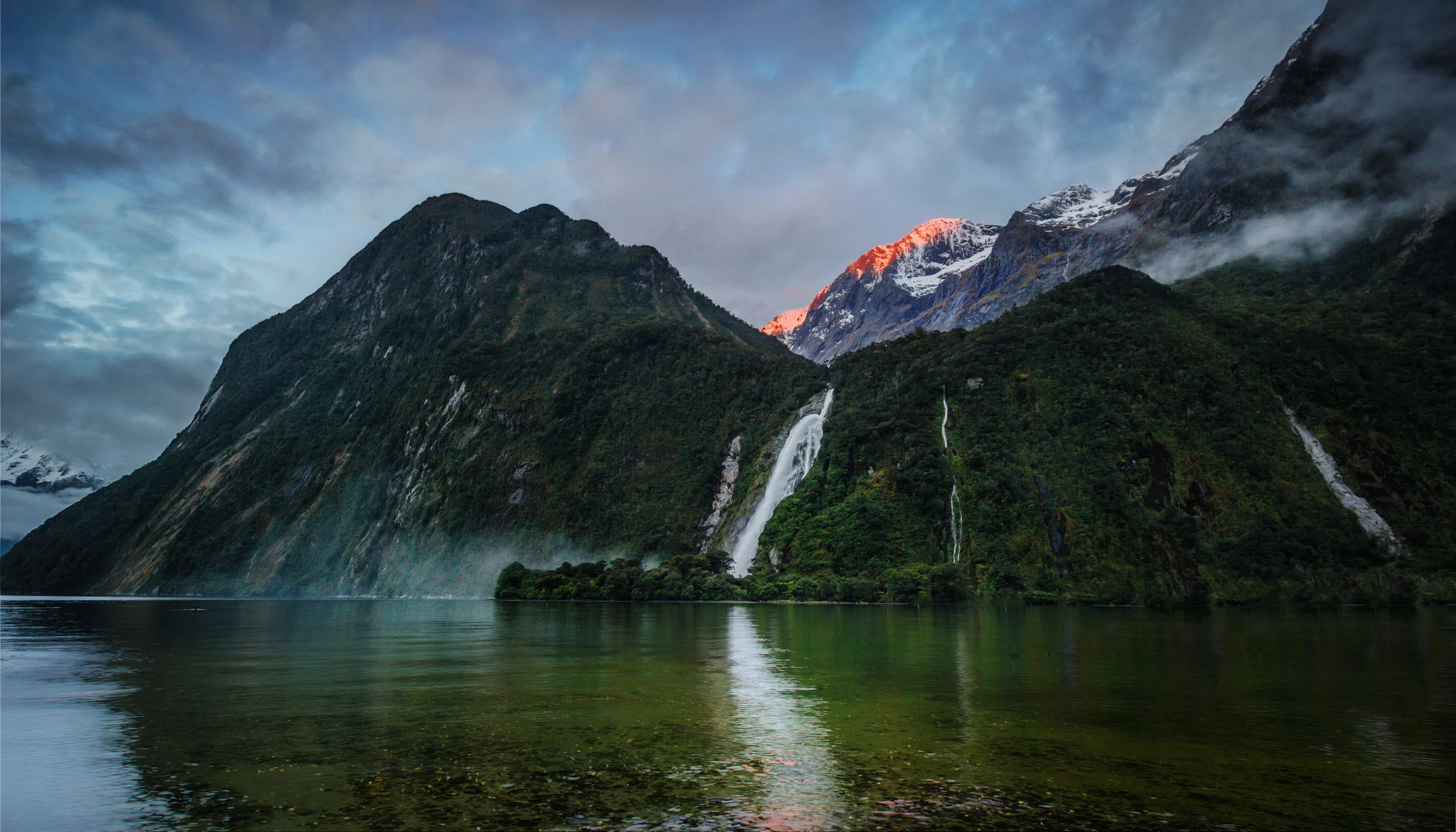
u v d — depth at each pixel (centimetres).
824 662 4584
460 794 2033
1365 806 1927
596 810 1906
